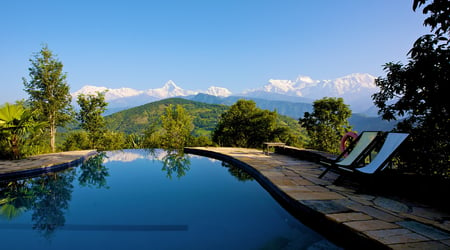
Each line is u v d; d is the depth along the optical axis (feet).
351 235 8.56
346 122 72.33
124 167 28.07
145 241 8.86
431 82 13.43
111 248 8.35
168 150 51.60
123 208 12.98
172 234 9.54
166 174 23.58
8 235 9.57
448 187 11.00
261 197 15.26
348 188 14.69
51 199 14.87
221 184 19.15
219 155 36.83
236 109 79.92
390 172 13.39
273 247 8.48
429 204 11.49
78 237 9.37
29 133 31.48
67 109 51.88
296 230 9.98
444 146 14.53
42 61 48.78
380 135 15.81
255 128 79.05
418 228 8.66
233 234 9.52
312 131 75.15
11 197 15.46
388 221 9.30
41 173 23.24
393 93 16.71
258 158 29.58
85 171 25.16
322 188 14.58
